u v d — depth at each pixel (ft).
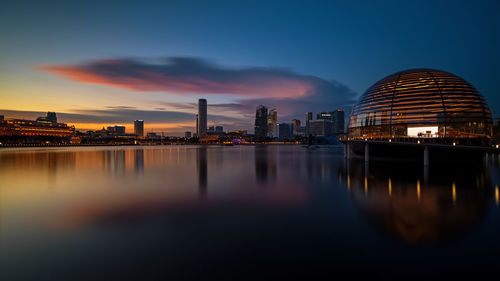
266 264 32.86
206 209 58.54
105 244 39.68
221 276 30.32
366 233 42.50
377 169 118.01
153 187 86.58
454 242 38.50
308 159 200.75
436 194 68.64
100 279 30.12
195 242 39.96
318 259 33.94
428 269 31.12
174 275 30.66
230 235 42.60
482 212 52.75
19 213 56.49
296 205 60.70
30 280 30.04
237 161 189.57
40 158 230.48
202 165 161.48
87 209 59.47
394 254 35.04
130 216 53.67
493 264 32.01
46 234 44.04
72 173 125.18
